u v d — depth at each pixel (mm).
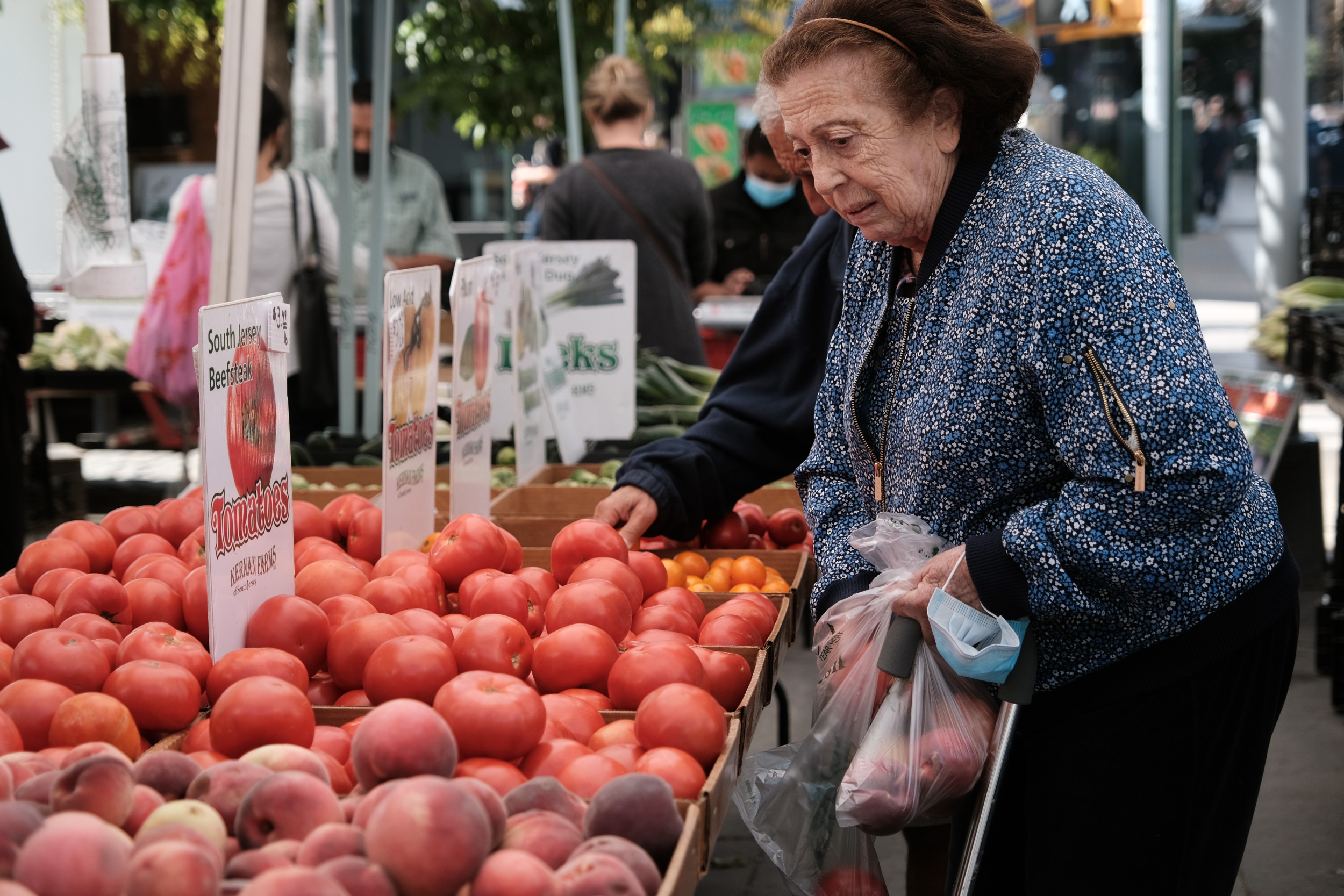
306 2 7707
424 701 1886
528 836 1352
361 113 7164
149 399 8211
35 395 6672
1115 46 16891
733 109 11062
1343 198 6938
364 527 2682
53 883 1122
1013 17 10039
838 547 2281
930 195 1911
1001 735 1897
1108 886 1963
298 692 1749
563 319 4535
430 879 1206
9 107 8953
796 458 2889
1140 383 1698
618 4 7832
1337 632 4703
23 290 4672
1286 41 9023
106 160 3309
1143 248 1763
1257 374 6285
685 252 5797
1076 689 1935
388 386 2541
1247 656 1888
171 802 1354
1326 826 3854
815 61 1848
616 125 5680
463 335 3031
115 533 2703
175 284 5703
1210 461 1685
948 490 1944
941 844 2959
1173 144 7977
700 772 1681
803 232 7371
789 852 2123
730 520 3176
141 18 8820
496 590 2236
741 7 11336
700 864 1572
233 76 3377
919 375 1972
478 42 9695
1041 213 1781
